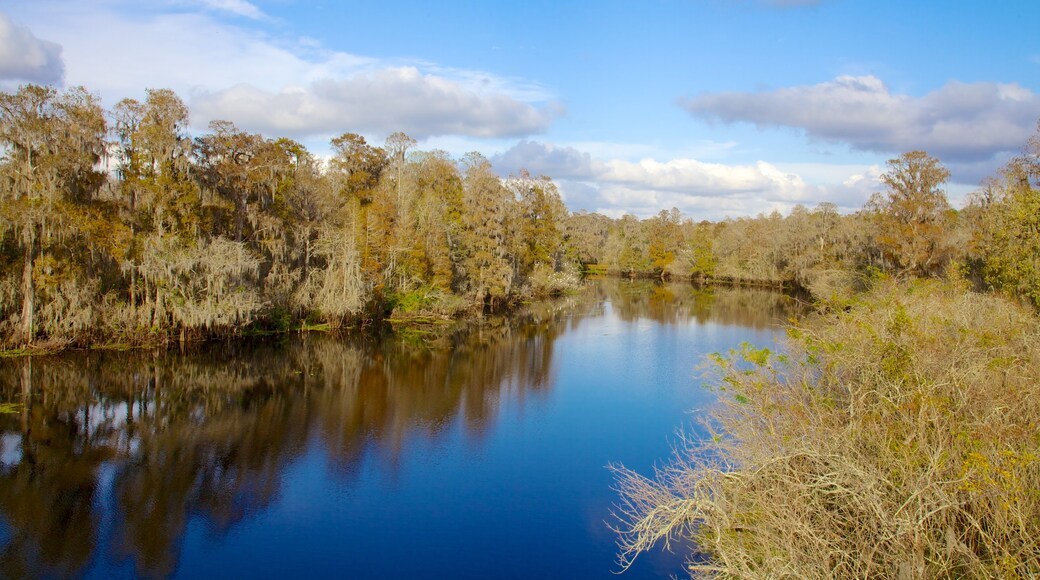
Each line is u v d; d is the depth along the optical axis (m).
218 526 12.09
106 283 25.61
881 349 8.79
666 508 9.01
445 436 17.19
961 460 6.60
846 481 7.07
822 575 6.65
